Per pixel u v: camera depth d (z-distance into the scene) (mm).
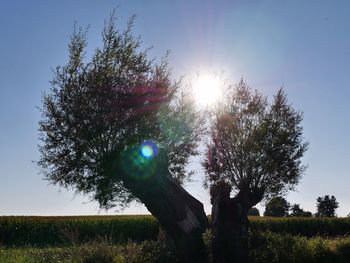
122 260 17016
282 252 19047
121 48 16641
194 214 15898
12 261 19484
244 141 27344
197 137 18172
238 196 17328
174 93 17312
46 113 16000
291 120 28297
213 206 16516
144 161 15625
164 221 15758
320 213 123500
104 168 15719
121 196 17797
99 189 16359
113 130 15711
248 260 16156
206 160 27484
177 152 17969
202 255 15766
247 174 27312
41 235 41844
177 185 15992
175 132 17234
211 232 16359
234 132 27297
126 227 45812
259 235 19609
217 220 16109
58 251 22250
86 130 15453
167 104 16797
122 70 16453
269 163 27438
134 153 15617
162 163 15867
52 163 16172
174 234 15766
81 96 15719
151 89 16516
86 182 16172
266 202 28125
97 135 15469
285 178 27656
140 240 45406
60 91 16078
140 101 16062
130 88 16031
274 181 27719
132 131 15883
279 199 28516
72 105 15680
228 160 27391
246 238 16422
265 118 27891
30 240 41500
